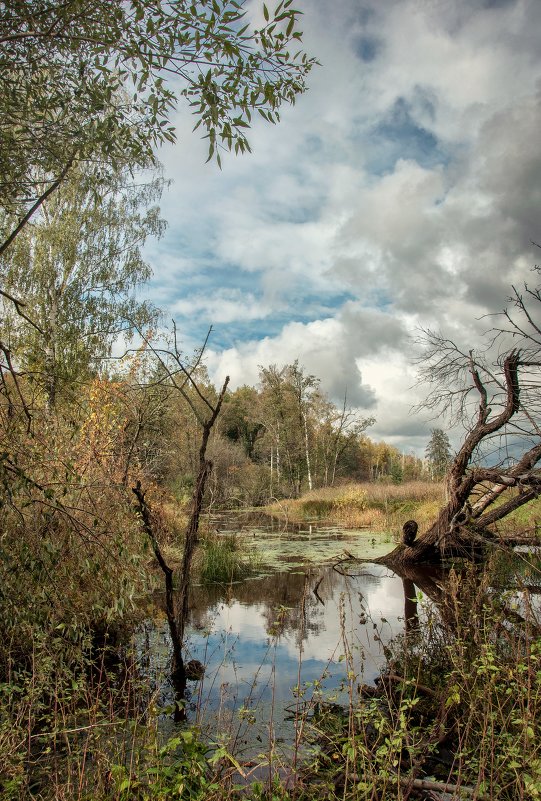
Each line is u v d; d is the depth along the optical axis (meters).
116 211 16.89
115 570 3.93
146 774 2.74
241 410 51.44
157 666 5.32
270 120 3.39
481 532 10.80
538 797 2.37
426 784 3.11
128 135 3.94
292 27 3.03
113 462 6.79
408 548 12.16
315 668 5.46
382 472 63.38
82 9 3.22
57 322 14.48
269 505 31.55
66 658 4.15
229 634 6.63
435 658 4.99
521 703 3.00
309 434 44.72
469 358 10.09
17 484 3.31
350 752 2.80
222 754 2.53
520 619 4.57
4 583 3.32
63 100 3.69
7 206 3.78
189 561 5.48
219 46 3.13
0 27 3.27
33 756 3.41
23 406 3.50
